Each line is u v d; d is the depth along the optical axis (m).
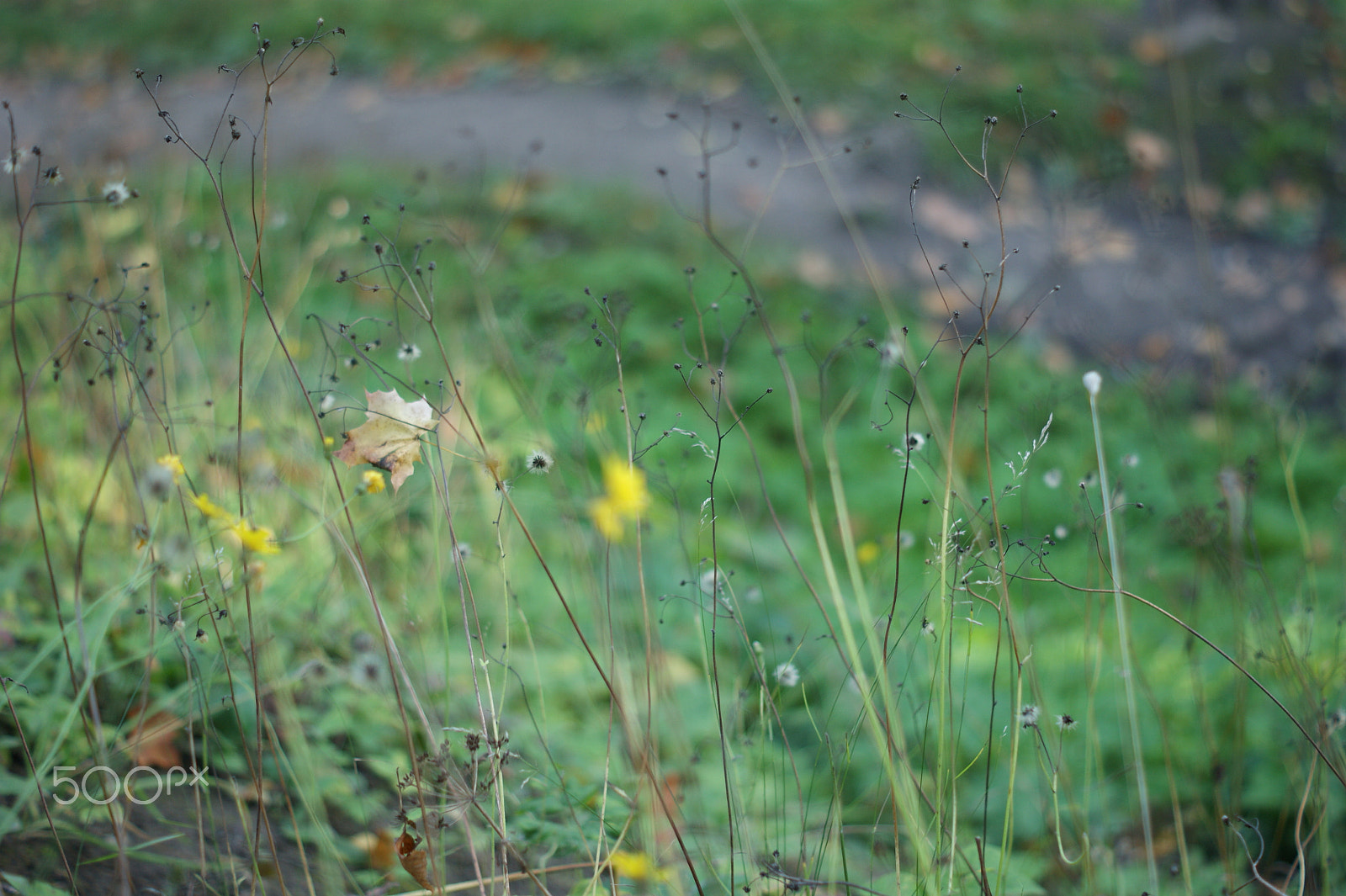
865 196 6.72
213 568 1.69
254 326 3.41
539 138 7.19
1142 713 2.89
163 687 2.00
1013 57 8.26
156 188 4.44
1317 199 7.73
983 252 6.46
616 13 8.65
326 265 4.39
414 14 9.06
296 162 6.19
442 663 2.44
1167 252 6.77
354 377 3.01
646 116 7.48
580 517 2.84
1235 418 5.62
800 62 7.84
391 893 1.74
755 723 2.12
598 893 1.68
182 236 3.92
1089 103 7.83
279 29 9.10
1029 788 2.59
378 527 2.69
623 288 5.18
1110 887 2.23
